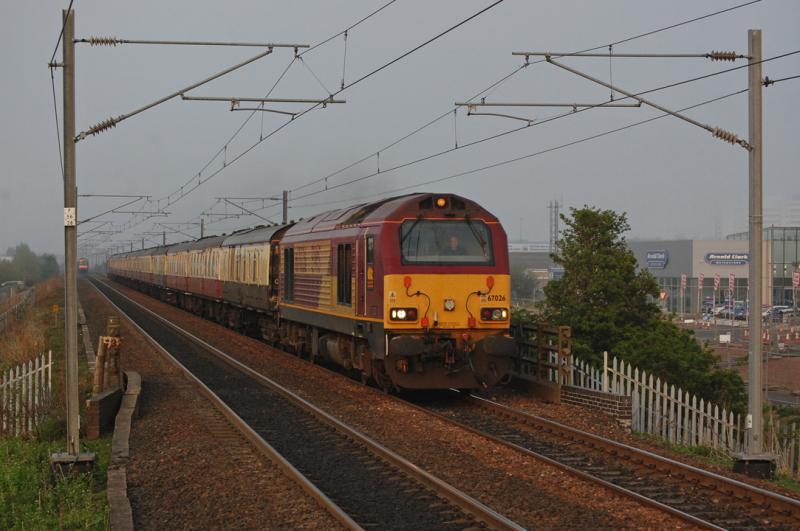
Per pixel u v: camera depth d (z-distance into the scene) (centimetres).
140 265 7594
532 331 1903
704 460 1312
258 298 3019
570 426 1452
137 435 1388
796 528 898
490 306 1703
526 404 1700
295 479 1065
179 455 1233
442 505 958
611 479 1092
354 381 1997
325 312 2075
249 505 969
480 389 1912
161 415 1577
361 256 1792
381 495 1008
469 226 1720
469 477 1090
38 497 1035
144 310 5078
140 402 1719
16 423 1476
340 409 1620
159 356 2575
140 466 1171
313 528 884
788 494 1059
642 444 1327
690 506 975
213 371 2266
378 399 1745
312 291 2209
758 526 906
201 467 1159
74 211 1183
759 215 1295
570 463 1180
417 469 1079
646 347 2319
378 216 1742
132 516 933
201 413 1592
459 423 1448
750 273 1297
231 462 1184
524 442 1320
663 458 1140
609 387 1836
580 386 1759
